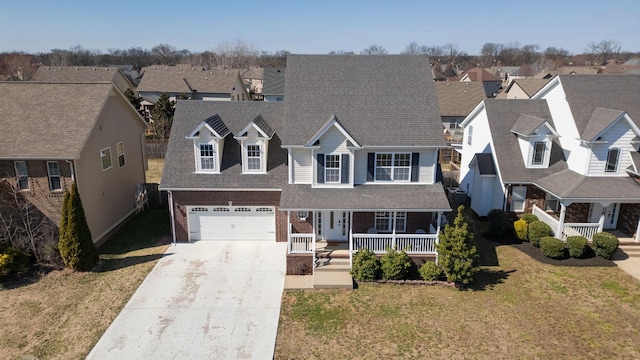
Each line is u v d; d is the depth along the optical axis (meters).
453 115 51.69
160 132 51.22
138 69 162.88
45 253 20.91
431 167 22.09
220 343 15.69
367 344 15.65
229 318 17.16
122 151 27.50
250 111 25.62
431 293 18.95
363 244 21.05
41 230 22.22
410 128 22.08
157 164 42.59
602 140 22.75
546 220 24.06
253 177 23.28
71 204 19.83
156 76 69.25
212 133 22.77
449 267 19.00
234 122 25.11
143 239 24.77
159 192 29.73
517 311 17.55
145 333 16.22
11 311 17.56
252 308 17.84
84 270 20.69
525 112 27.38
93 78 75.81
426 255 20.38
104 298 18.50
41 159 21.31
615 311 17.44
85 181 22.91
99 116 24.02
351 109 22.88
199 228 24.05
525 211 25.42
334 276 19.78
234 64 157.75
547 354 15.02
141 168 30.64
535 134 24.55
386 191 21.75
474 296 18.69
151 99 66.88
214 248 23.31
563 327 16.48
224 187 22.88
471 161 28.75
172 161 23.80
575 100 24.89
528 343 15.59
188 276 20.33
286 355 15.11
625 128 22.81
